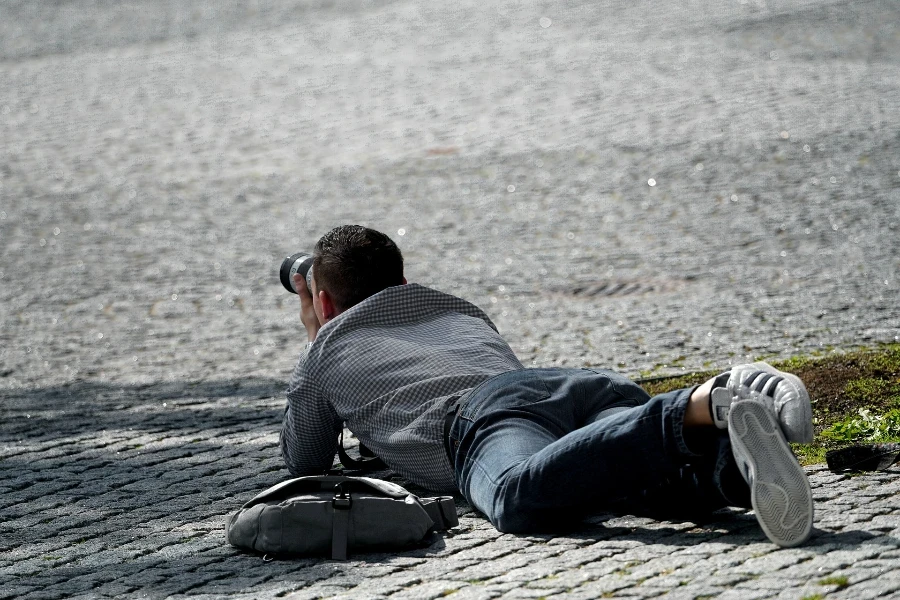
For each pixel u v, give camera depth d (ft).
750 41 213.66
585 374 45.80
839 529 38.99
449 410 45.27
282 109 197.36
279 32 267.80
